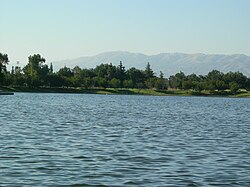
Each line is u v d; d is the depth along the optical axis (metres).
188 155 35.53
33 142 41.94
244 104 185.12
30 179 25.95
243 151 38.19
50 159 32.53
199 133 54.22
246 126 66.88
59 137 46.50
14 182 25.16
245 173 28.34
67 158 33.09
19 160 31.88
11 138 44.75
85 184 25.00
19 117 76.38
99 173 27.84
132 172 28.30
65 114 88.50
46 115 83.81
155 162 31.98
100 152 36.38
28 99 172.88
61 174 27.41
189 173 28.19
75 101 168.75
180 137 48.88
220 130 59.12
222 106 157.62
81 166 30.02
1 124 61.41
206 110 123.44
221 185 25.05
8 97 193.50
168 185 24.95
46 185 24.61
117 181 25.80
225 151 38.09
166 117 85.94
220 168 29.95
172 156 34.84
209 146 41.38
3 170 28.27
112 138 46.44
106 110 109.19
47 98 192.38
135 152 36.69
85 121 70.31
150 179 26.36
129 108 123.62
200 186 24.78
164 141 44.66
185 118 84.56
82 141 43.41
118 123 67.31
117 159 33.03
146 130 56.44
